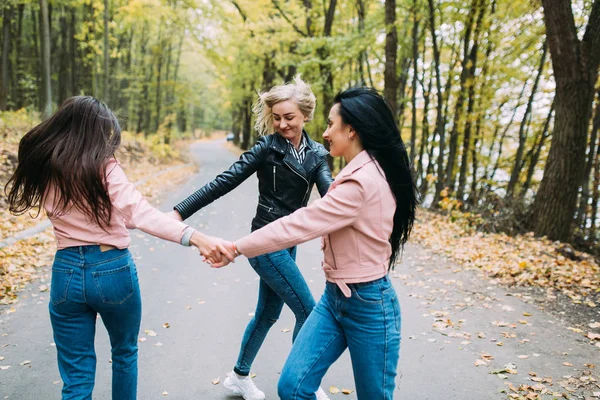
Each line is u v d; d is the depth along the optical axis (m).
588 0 10.45
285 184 2.50
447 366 3.30
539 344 3.65
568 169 8.12
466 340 3.74
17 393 2.82
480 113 13.42
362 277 1.81
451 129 14.76
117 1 20.88
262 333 2.72
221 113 64.44
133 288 2.04
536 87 13.21
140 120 29.34
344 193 1.77
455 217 9.18
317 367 1.88
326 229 1.77
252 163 2.48
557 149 8.16
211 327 3.96
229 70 27.86
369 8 17.94
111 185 1.92
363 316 1.82
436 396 2.90
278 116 2.47
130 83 26.81
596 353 3.48
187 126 58.41
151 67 28.89
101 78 25.53
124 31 24.28
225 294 4.83
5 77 18.33
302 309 2.48
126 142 19.56
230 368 3.24
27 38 25.27
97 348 3.49
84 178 1.83
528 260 6.06
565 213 8.20
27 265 5.38
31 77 19.95
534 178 18.36
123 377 2.12
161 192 12.66
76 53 25.50
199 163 26.36
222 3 18.48
